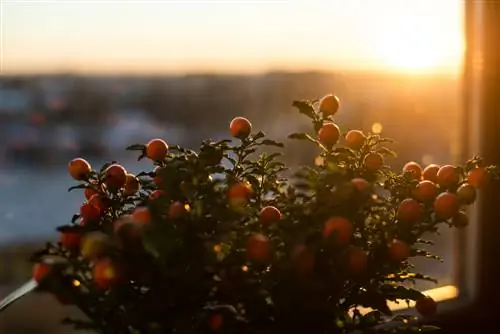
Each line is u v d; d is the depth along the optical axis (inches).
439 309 45.3
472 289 46.9
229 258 26.1
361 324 27.6
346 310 27.9
